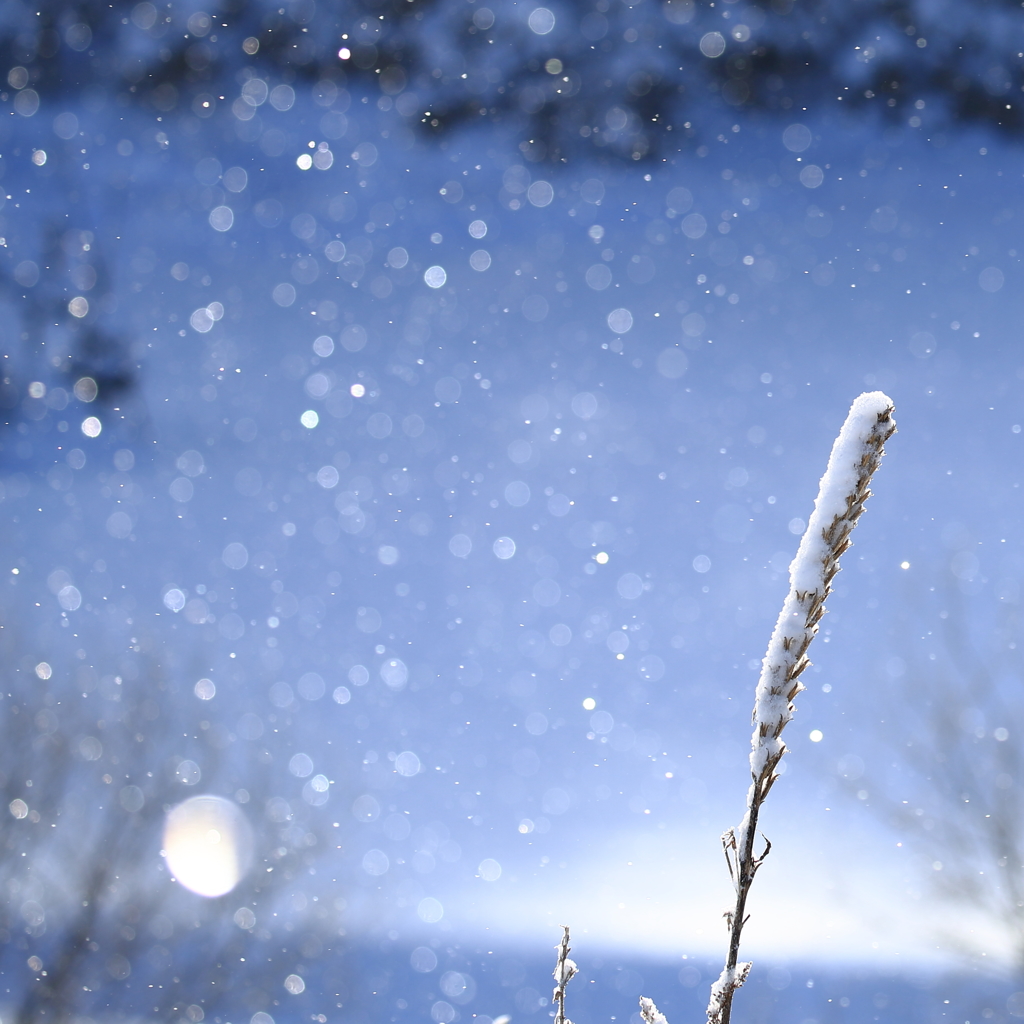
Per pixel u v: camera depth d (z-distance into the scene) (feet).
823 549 4.29
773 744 4.29
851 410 4.31
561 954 4.58
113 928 25.11
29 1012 23.82
